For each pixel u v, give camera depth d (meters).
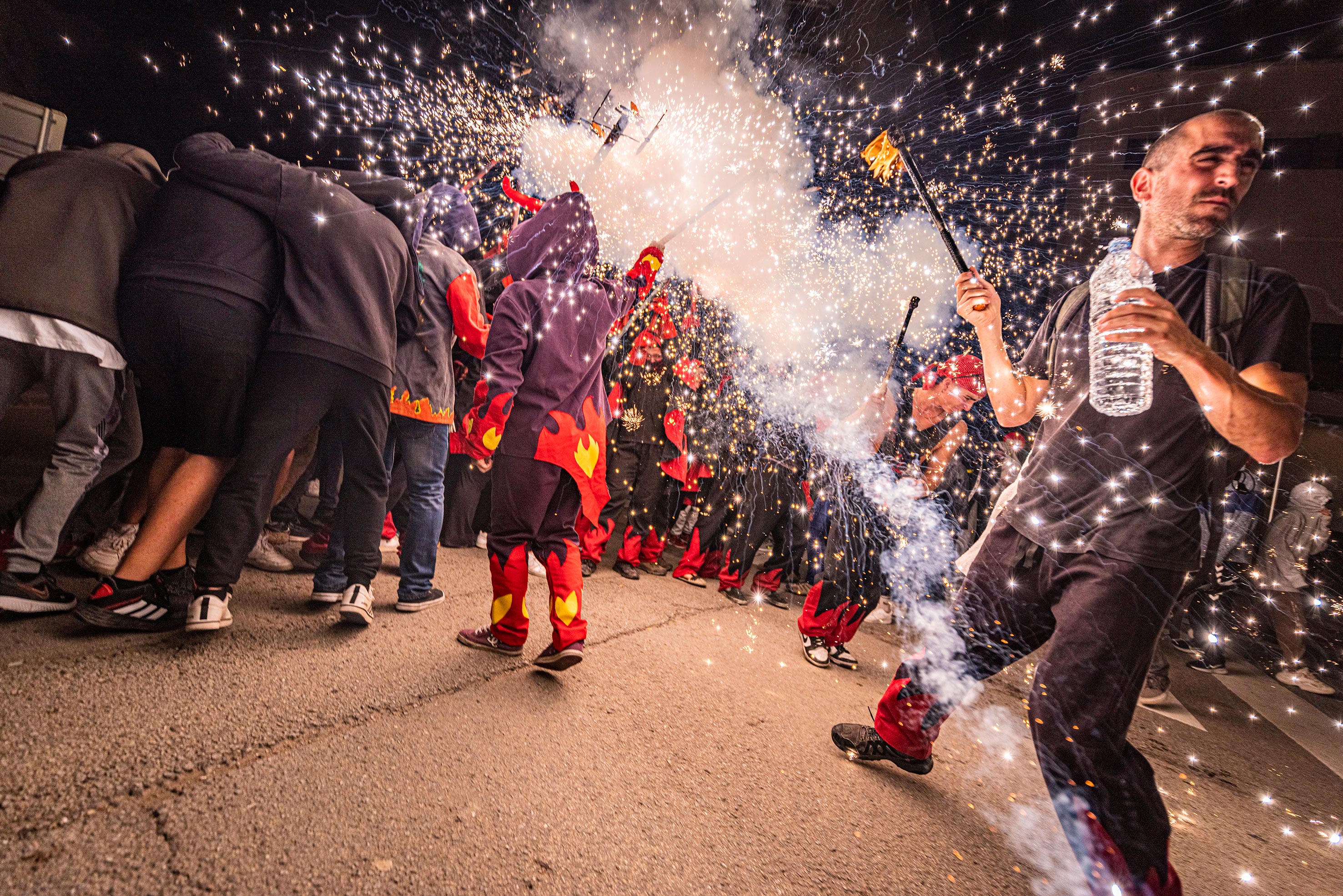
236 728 2.14
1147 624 1.84
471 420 2.93
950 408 4.61
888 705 2.74
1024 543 2.14
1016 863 2.38
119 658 2.45
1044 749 1.91
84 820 1.62
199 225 2.67
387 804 1.93
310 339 2.79
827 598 4.07
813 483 5.17
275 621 3.10
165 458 3.07
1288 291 1.83
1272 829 3.08
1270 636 7.10
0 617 2.56
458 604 3.83
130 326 2.62
